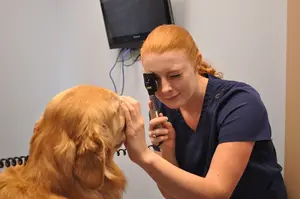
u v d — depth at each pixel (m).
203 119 1.38
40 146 1.13
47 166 1.09
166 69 1.25
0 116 3.05
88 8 3.08
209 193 1.12
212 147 1.36
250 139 1.20
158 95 1.33
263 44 1.77
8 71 3.09
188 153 1.46
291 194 1.60
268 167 1.36
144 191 2.61
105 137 1.08
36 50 3.25
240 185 1.37
